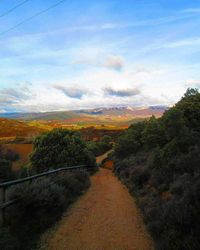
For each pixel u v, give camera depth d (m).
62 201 9.60
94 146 82.25
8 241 5.85
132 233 8.15
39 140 30.41
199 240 5.89
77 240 7.30
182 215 6.75
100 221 9.31
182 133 14.48
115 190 17.91
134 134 44.28
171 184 10.60
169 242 6.38
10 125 194.00
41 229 7.65
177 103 21.61
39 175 10.36
